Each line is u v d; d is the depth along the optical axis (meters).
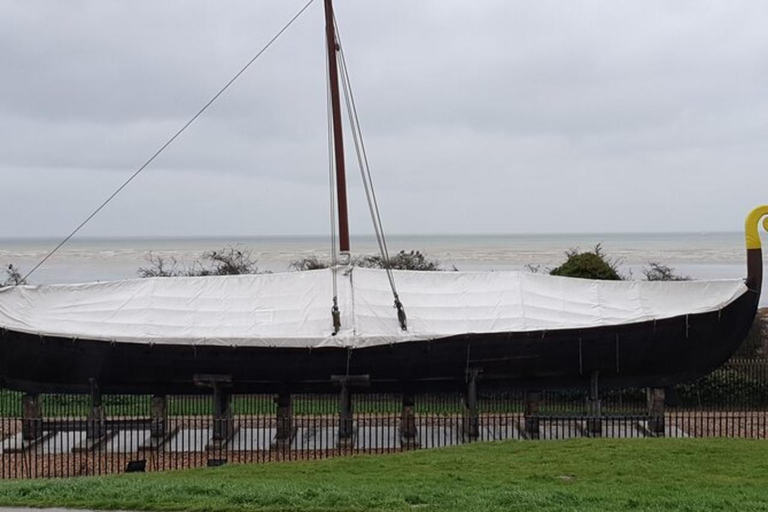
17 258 124.38
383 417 20.92
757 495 11.61
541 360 19.78
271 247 160.75
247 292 21.31
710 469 13.51
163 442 19.23
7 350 19.41
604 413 20.73
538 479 12.95
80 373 19.66
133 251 146.50
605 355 19.88
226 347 18.94
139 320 20.59
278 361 19.20
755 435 19.09
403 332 19.69
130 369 19.47
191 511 10.56
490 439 19.36
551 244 176.38
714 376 23.42
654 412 20.06
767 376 23.53
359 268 21.91
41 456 17.70
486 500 11.05
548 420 19.89
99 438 18.70
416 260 43.62
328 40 22.42
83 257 127.12
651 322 19.70
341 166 22.55
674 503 11.05
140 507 10.70
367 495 11.29
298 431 20.48
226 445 18.67
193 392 19.97
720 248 149.00
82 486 11.89
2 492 11.47
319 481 12.93
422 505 10.80
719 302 20.86
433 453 15.56
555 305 21.06
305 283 21.36
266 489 11.61
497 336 19.19
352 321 20.00
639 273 73.75
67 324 20.45
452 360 19.44
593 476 13.12
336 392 19.86
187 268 82.69
